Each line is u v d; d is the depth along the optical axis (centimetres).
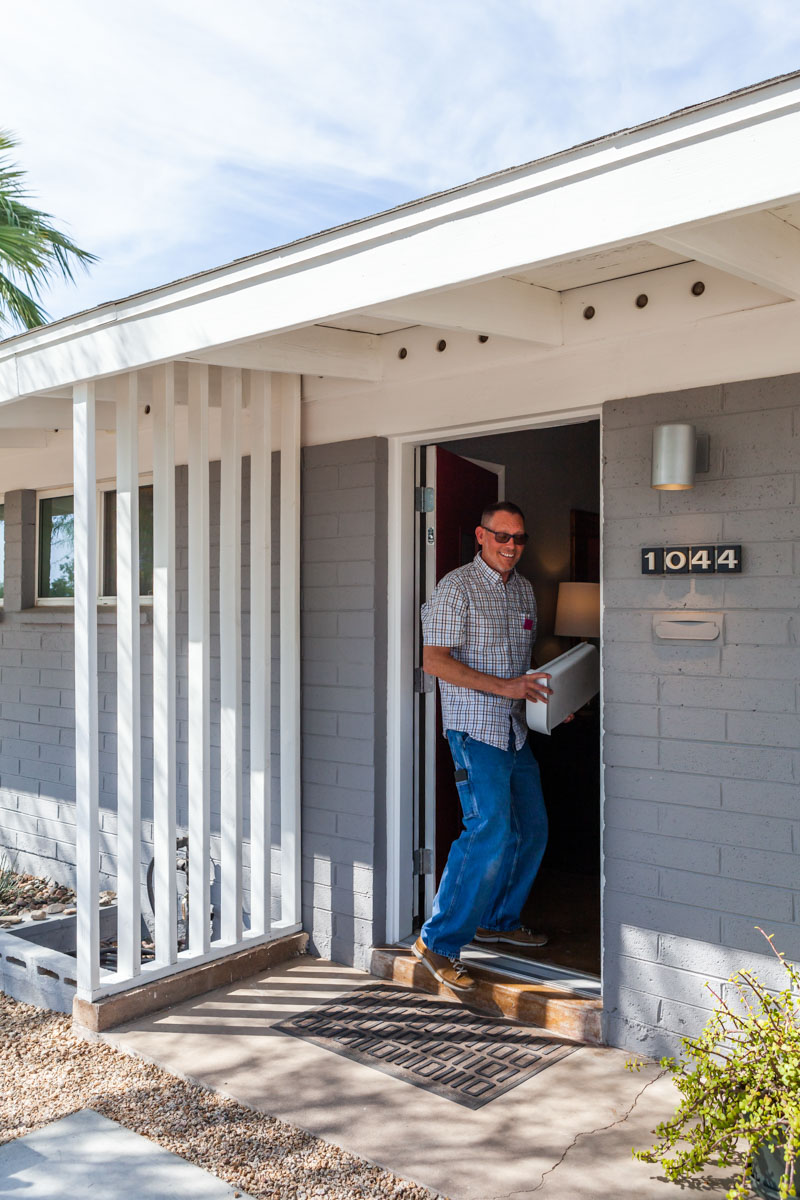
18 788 638
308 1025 371
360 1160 285
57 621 604
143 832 536
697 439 326
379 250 279
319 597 443
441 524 453
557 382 365
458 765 394
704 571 324
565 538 621
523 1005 371
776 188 205
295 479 445
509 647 403
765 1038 266
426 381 405
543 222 242
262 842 430
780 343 311
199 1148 293
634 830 342
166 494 397
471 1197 265
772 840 313
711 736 325
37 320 1067
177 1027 372
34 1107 320
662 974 336
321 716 442
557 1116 305
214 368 430
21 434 588
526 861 422
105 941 517
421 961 406
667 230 223
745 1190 249
